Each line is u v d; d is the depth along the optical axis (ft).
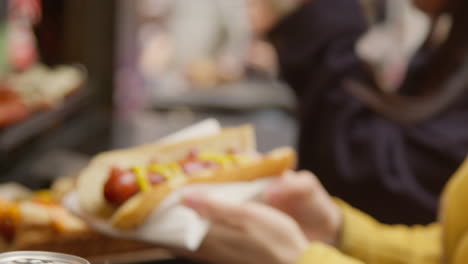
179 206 3.69
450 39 4.85
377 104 5.19
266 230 3.57
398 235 4.24
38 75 9.36
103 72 12.93
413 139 5.22
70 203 3.96
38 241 4.23
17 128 6.79
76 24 12.20
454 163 5.13
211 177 3.88
